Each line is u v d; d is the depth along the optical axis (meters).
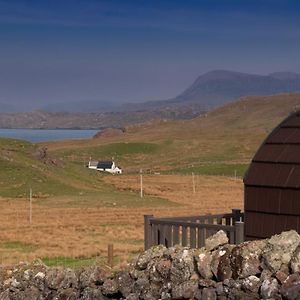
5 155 127.62
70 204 96.81
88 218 78.50
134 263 11.80
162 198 112.00
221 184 148.88
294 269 9.45
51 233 62.78
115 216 80.69
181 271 10.88
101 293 12.09
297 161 17.75
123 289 11.67
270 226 17.84
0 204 95.19
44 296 12.98
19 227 68.75
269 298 9.46
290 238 9.88
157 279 11.25
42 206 93.44
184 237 18.33
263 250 10.01
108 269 12.84
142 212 86.06
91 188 125.25
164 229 18.88
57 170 133.25
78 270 12.83
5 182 114.56
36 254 42.69
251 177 18.48
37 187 114.25
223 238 10.91
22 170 120.69
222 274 10.29
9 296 13.43
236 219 21.47
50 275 13.00
